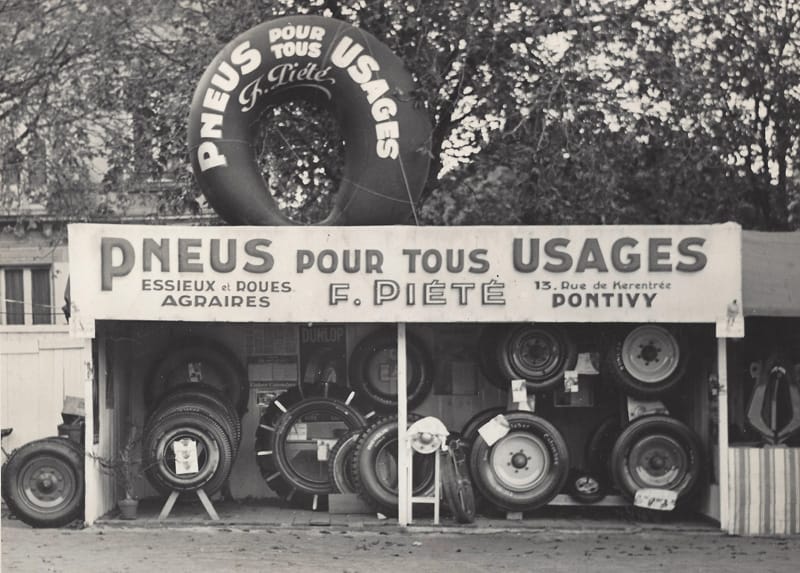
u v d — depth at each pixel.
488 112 16.27
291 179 17.39
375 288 12.48
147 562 10.84
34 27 20.48
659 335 13.23
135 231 12.41
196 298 12.44
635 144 16.20
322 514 13.66
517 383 13.28
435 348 14.64
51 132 20.53
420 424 12.86
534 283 12.48
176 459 13.06
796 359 13.55
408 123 13.47
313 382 14.70
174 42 18.94
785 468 12.69
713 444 13.21
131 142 19.06
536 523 13.05
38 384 16.12
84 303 12.35
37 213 26.09
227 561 10.89
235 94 13.21
